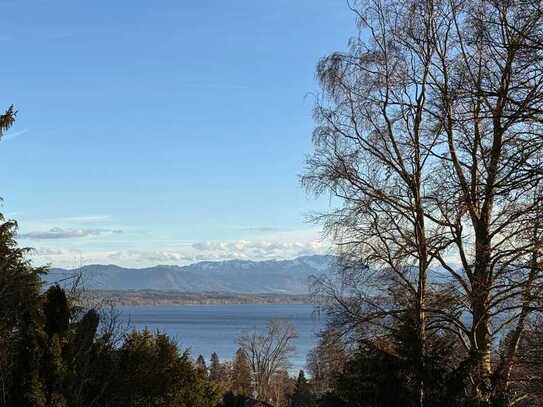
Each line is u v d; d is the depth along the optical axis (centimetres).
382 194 1862
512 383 1547
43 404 1141
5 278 1359
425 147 1723
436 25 1781
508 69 1050
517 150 1021
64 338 1281
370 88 1923
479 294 1502
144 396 1576
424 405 1087
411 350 1124
